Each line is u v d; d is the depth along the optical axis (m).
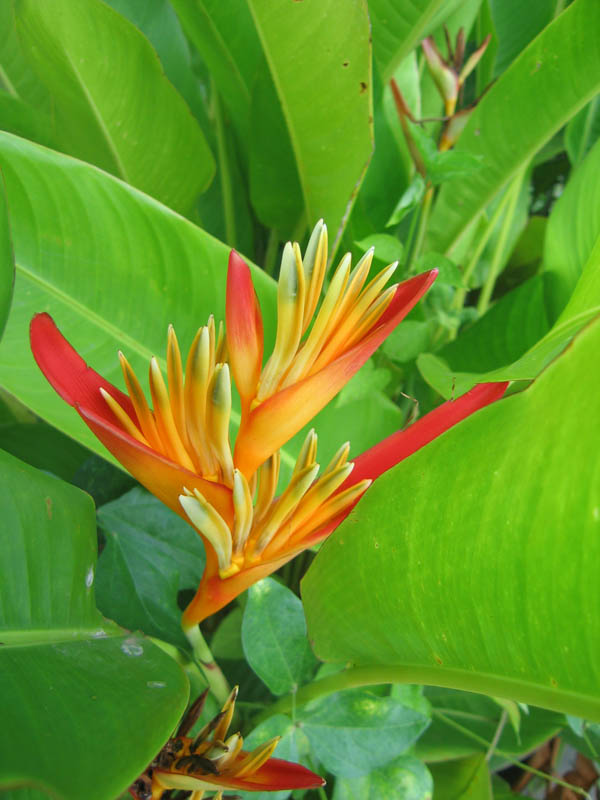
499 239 0.65
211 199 0.61
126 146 0.46
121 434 0.22
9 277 0.27
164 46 0.55
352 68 0.39
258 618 0.34
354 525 0.26
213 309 0.37
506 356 0.52
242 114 0.55
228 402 0.23
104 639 0.27
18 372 0.34
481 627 0.24
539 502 0.21
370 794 0.37
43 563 0.27
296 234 0.56
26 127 0.46
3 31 0.50
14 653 0.24
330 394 0.23
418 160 0.46
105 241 0.35
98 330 0.36
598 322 0.20
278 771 0.27
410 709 0.36
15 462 0.28
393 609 0.27
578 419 0.20
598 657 0.21
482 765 0.45
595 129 0.64
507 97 0.49
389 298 0.24
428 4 0.46
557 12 0.62
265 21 0.38
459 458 0.23
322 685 0.34
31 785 0.17
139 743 0.20
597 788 0.59
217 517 0.24
